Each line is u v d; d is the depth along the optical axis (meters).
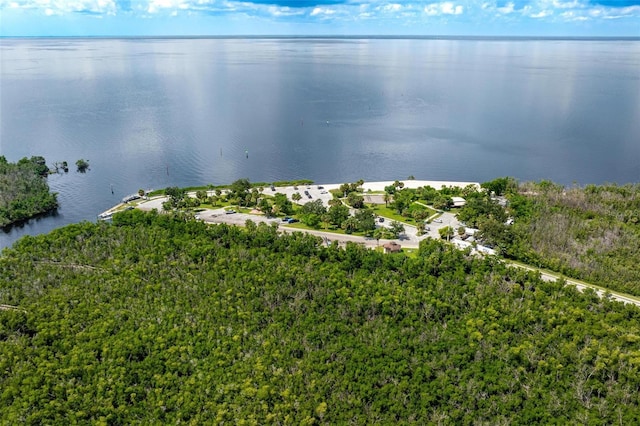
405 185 195.25
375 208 169.00
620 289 116.19
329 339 93.69
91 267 117.19
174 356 88.06
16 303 103.50
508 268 115.50
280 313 99.62
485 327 95.06
